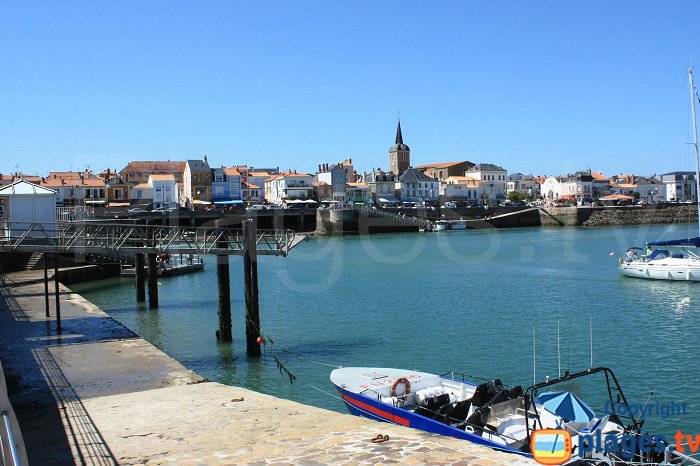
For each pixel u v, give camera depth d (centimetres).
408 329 3475
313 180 16762
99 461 1229
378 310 4106
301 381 2519
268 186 16362
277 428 1418
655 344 3020
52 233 4653
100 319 3061
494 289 5019
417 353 2925
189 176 14125
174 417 1550
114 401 1733
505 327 3497
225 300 3195
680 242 5600
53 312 3259
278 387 2444
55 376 2031
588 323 3578
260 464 1152
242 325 3641
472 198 18875
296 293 4934
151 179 13425
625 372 2547
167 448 1296
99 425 1499
